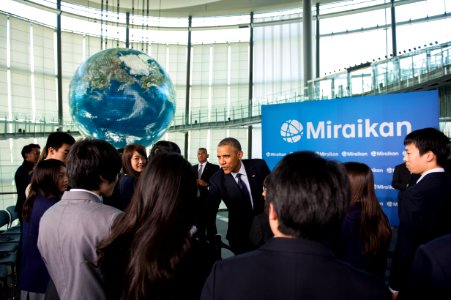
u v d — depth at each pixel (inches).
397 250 61.3
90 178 49.1
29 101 528.7
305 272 27.3
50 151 90.4
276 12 608.7
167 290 36.5
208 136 626.8
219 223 281.7
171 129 587.2
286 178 29.8
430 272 31.8
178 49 638.5
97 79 168.4
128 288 37.3
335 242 61.0
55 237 46.3
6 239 160.9
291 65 583.2
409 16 506.9
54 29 560.7
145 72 177.8
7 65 505.0
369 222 61.8
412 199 59.9
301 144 154.9
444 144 62.4
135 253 37.4
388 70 325.1
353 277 27.4
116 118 169.5
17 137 450.6
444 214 58.6
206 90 631.8
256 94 607.5
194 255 38.9
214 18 629.9
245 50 622.8
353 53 548.7
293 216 28.5
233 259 30.7
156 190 39.6
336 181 29.8
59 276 45.9
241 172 100.7
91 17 578.6
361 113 143.3
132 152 94.6
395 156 137.9
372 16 535.5
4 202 478.6
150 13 624.4
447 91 286.2
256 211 99.0
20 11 520.1
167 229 38.1
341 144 146.7
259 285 28.0
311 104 153.3
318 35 569.9
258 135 602.9
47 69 551.2
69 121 553.9
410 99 136.3
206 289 30.6
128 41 613.0
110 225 45.5
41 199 70.1
